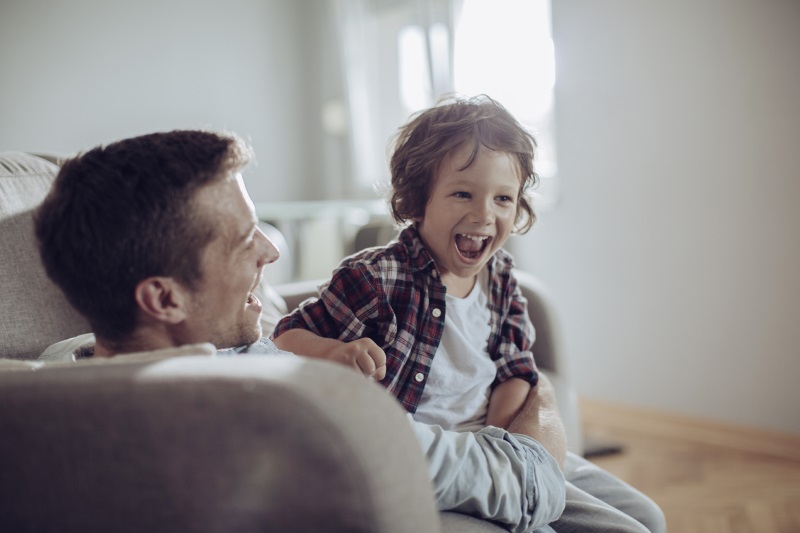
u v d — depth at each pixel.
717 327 2.28
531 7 2.81
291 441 0.45
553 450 0.90
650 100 2.36
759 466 2.09
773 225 2.12
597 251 2.56
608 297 2.55
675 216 2.34
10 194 1.01
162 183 0.63
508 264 1.13
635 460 2.19
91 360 0.60
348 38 3.86
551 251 2.70
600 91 2.49
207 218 0.65
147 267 0.63
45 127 3.39
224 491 0.47
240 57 4.01
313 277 3.02
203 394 0.46
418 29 3.52
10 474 0.52
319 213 2.97
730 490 1.93
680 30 2.26
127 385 0.49
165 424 0.47
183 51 3.81
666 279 2.39
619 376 2.55
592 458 2.22
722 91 2.18
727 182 2.20
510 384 1.04
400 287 1.00
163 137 0.68
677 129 2.30
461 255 1.00
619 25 2.41
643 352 2.48
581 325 2.64
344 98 3.95
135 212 0.62
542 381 1.06
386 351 0.97
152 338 0.68
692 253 2.31
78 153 0.72
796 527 1.71
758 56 2.09
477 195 0.97
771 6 2.04
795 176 2.05
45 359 0.85
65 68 3.44
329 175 4.21
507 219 1.00
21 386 0.52
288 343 0.93
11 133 3.29
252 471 0.46
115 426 0.49
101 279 0.64
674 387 2.41
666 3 2.28
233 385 0.46
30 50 3.33
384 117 3.79
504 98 2.94
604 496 1.04
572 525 0.90
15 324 0.95
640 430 2.47
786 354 2.13
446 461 0.66
